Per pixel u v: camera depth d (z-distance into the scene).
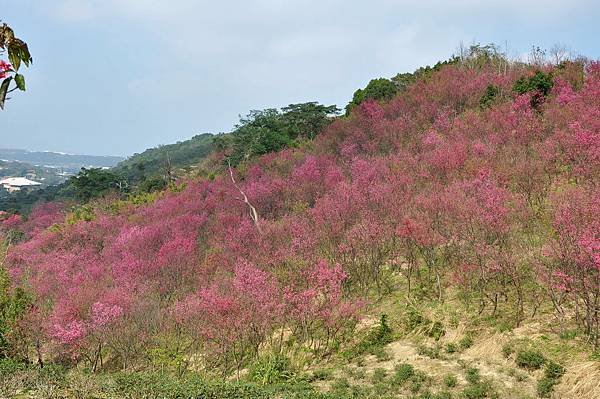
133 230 24.12
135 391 9.19
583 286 9.54
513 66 31.78
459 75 31.86
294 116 43.97
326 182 22.03
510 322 10.59
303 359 11.52
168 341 13.72
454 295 12.56
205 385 9.38
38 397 9.38
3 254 24.78
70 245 27.47
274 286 13.09
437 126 24.58
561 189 15.09
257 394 9.02
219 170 40.22
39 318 14.77
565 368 8.61
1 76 3.08
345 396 8.88
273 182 25.08
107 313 13.93
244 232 19.25
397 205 16.30
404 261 14.96
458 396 8.58
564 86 23.61
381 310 13.10
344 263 14.73
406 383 9.43
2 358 14.25
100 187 51.31
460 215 13.39
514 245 12.34
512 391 8.46
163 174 58.19
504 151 18.62
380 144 25.69
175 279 17.98
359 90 41.09
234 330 11.84
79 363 14.91
